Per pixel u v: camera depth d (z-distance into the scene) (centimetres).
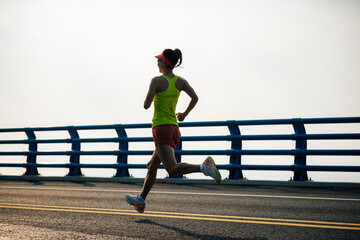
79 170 1126
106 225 417
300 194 681
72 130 1135
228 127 927
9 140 1231
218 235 370
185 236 365
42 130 1181
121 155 1048
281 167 849
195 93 434
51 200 627
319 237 363
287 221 439
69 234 372
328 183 791
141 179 991
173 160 402
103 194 711
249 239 355
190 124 964
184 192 727
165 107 409
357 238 360
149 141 1010
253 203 577
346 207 538
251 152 885
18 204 579
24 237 357
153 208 535
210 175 376
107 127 1075
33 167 1187
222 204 570
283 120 862
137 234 373
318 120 827
